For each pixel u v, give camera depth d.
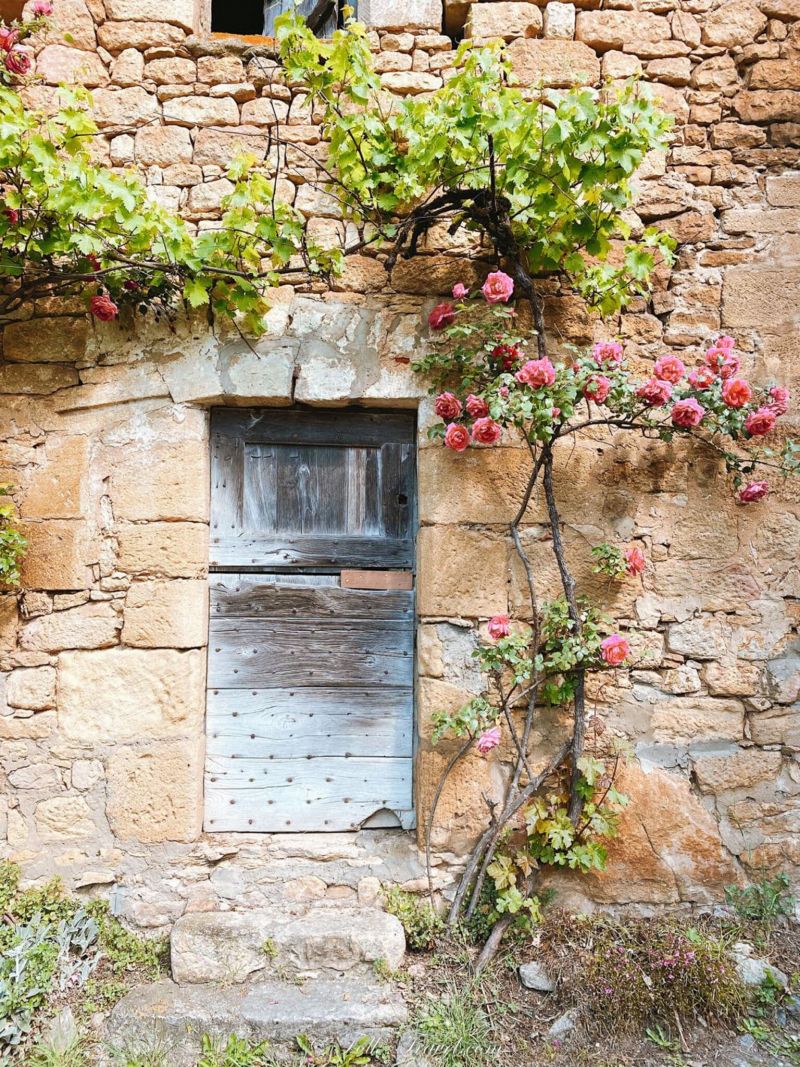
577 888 2.35
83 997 2.05
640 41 2.43
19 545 2.25
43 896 2.24
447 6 2.43
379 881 2.37
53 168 1.98
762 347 2.43
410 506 2.55
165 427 2.36
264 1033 1.95
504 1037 1.97
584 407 2.41
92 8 2.36
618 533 2.40
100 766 2.33
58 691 2.32
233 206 2.14
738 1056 1.94
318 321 2.37
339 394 2.36
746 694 2.39
